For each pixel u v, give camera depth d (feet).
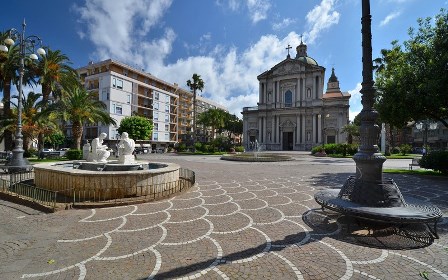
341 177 42.73
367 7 17.42
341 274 11.31
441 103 41.45
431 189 31.94
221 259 12.54
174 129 226.58
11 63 66.08
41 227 16.92
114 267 11.66
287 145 181.88
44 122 77.92
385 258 12.85
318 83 173.17
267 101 191.11
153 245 14.10
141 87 186.39
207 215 19.79
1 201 24.14
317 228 17.01
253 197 26.45
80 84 81.46
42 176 29.55
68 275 10.97
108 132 156.87
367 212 14.82
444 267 12.00
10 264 11.94
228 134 309.22
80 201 23.48
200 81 161.38
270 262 12.31
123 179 25.36
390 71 50.52
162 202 23.91
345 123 164.96
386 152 125.39
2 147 102.01
